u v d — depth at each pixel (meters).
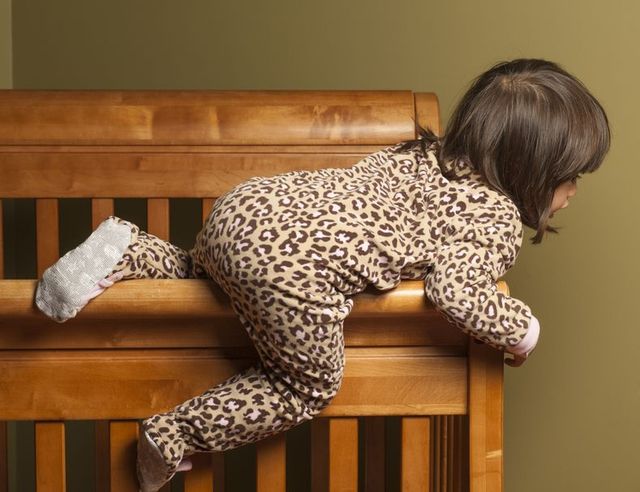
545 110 1.23
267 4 2.01
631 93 1.96
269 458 1.27
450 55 1.99
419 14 1.99
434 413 1.26
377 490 1.88
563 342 2.04
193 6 2.02
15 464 2.14
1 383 1.24
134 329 1.23
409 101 1.70
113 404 1.24
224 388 1.18
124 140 1.67
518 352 1.16
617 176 1.99
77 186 1.67
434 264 1.17
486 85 1.27
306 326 1.11
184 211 2.04
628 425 2.05
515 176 1.24
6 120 1.68
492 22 1.98
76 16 2.04
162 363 1.24
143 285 1.15
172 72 2.03
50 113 1.69
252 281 1.11
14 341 1.23
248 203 1.15
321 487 1.79
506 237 1.18
